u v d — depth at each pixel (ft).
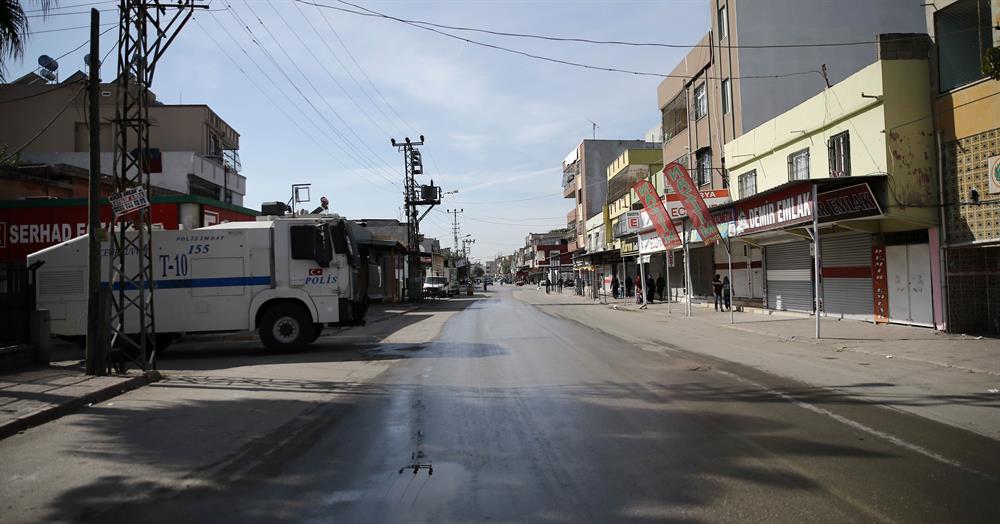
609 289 177.58
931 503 14.89
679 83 106.93
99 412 27.58
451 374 36.42
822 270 67.82
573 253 235.40
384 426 23.91
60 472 18.86
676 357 42.16
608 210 172.55
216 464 19.40
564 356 43.45
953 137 48.91
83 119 114.01
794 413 24.66
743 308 87.71
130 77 37.78
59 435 23.50
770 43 85.76
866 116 54.29
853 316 62.80
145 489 17.16
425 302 160.04
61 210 71.82
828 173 61.31
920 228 52.90
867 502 14.99
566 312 102.06
